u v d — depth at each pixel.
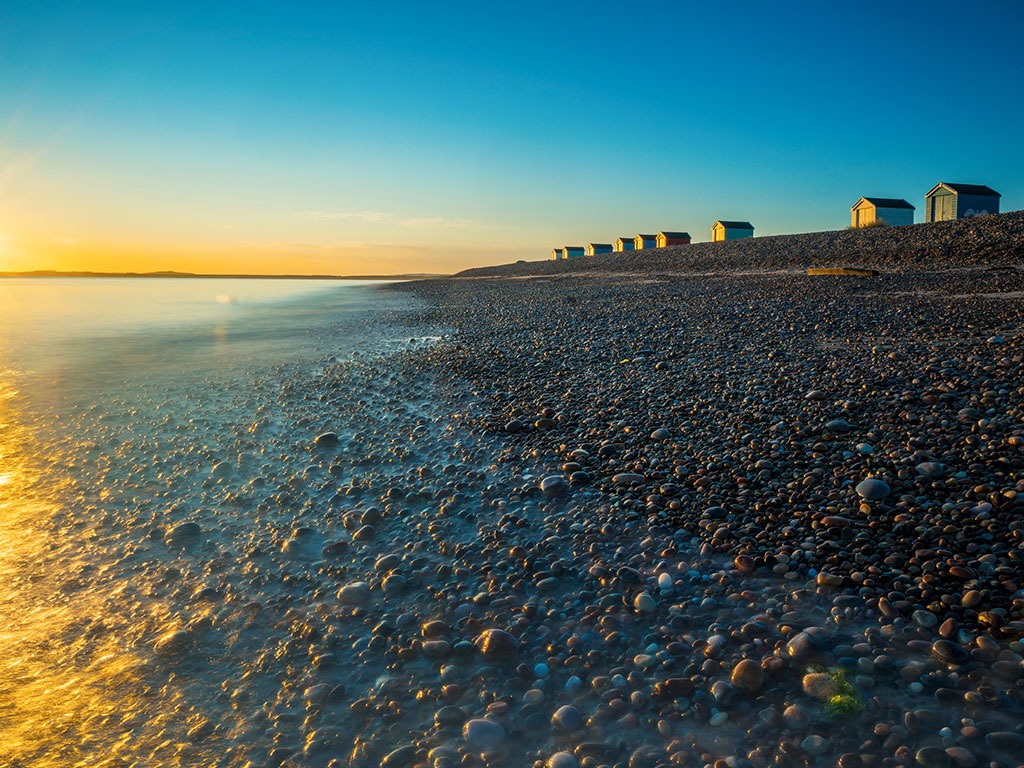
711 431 6.88
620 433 7.18
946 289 19.38
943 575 3.78
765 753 2.64
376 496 6.00
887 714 2.79
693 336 13.81
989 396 6.91
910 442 5.84
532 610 3.85
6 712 3.15
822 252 36.81
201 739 2.93
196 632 3.83
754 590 3.89
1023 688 2.87
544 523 5.14
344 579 4.46
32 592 4.40
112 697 3.26
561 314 21.47
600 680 3.19
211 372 13.44
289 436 8.22
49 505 6.07
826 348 11.16
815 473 5.46
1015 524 4.18
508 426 7.84
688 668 3.21
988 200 47.34
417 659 3.50
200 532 5.35
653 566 4.31
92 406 10.36
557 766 2.62
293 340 19.12
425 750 2.80
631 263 55.94
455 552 4.73
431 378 11.55
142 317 29.06
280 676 3.40
